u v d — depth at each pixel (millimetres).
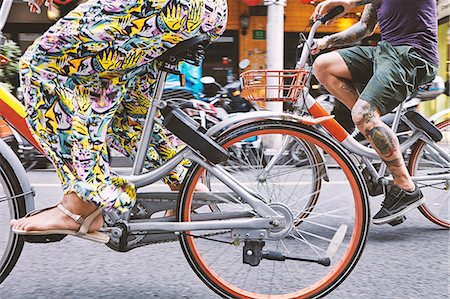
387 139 3146
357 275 2883
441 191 3855
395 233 3711
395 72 3105
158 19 2146
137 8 2127
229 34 11703
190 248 2412
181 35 2203
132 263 3033
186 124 2338
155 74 2379
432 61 3211
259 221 2393
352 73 3264
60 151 2223
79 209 2258
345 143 3436
